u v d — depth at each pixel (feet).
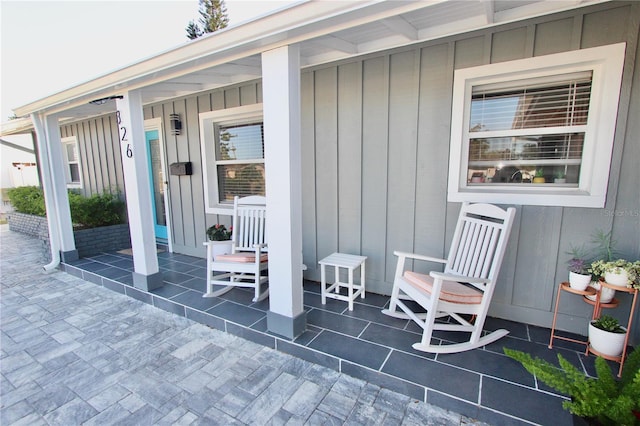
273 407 6.07
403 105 9.28
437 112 8.81
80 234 15.26
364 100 9.89
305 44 8.34
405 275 8.45
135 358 7.75
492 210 7.59
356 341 7.64
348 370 6.89
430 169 9.15
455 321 8.61
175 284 11.64
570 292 7.63
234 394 6.45
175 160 15.43
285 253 7.64
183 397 6.40
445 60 8.49
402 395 6.27
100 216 16.81
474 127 8.73
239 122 13.58
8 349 8.21
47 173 14.02
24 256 16.89
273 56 7.09
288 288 7.72
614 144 7.00
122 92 10.28
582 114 7.51
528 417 5.30
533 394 5.74
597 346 6.50
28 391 6.66
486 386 5.99
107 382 6.90
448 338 7.66
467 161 8.90
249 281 12.20
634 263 6.51
